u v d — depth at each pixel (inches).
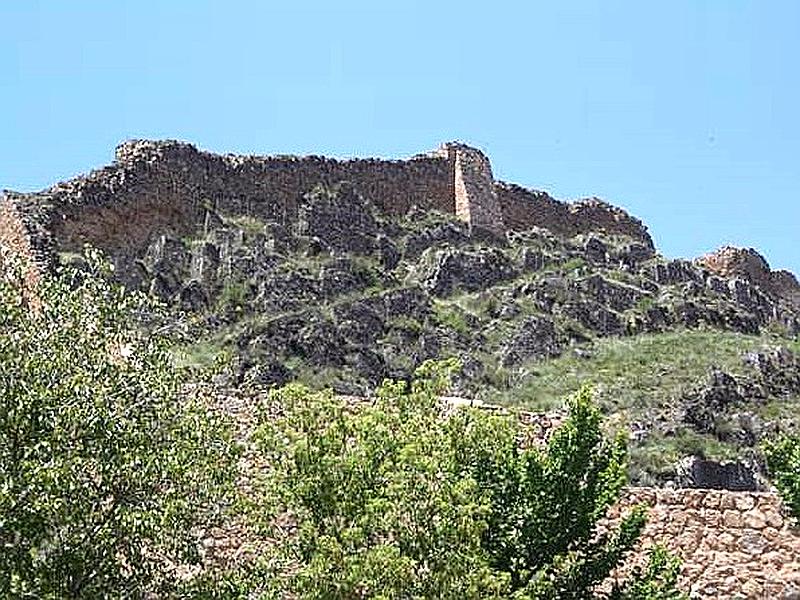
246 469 604.4
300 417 562.6
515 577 562.6
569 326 1553.9
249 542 599.5
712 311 1753.2
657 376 1400.1
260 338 1310.3
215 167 1659.7
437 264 1637.6
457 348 1433.3
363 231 1704.0
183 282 1434.5
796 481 719.1
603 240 1958.7
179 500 506.0
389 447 549.0
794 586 708.7
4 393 502.6
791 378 1457.9
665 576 589.3
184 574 566.9
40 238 1307.8
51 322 537.6
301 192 1726.1
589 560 582.2
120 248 1467.8
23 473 473.7
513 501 579.8
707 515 727.1
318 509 536.1
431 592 507.8
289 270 1492.4
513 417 631.8
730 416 1295.5
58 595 475.8
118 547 502.0
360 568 494.0
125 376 528.1
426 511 525.0
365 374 1314.0
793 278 2214.6
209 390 583.8
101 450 502.3
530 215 1988.2
